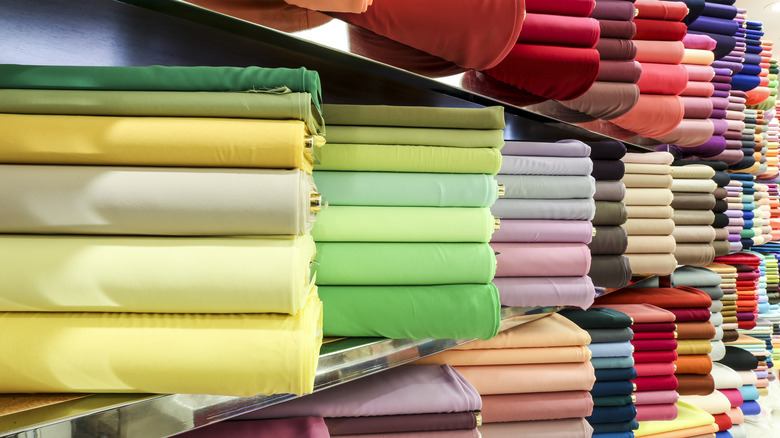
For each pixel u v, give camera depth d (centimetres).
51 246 47
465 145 76
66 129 47
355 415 72
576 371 95
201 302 48
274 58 80
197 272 47
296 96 50
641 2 120
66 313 48
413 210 73
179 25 66
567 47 89
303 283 50
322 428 66
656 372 127
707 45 144
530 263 91
